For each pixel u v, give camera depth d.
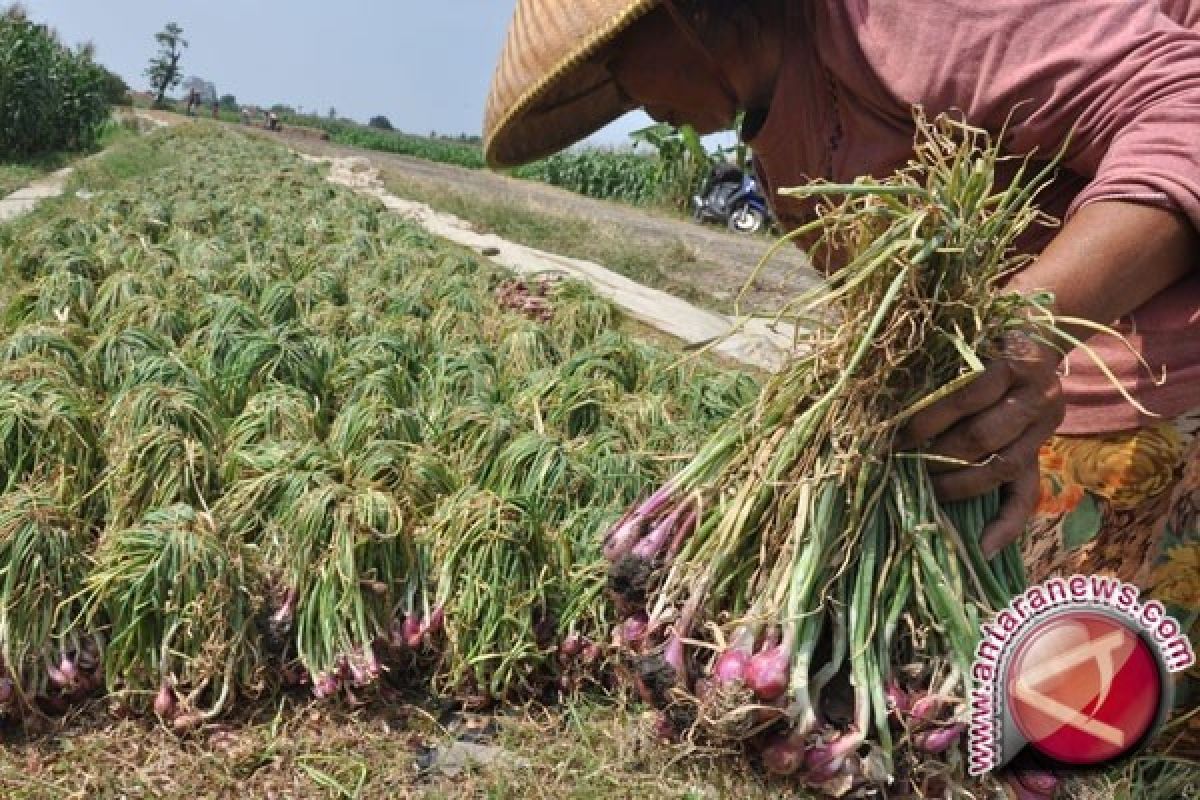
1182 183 1.59
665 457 2.19
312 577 3.03
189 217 9.52
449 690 3.06
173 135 25.23
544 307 6.93
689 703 1.83
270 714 2.99
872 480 1.74
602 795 2.51
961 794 1.77
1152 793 2.26
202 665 2.90
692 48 1.98
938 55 1.77
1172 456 1.95
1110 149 1.70
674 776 2.16
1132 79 1.68
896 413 1.69
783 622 1.74
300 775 2.79
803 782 1.79
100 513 3.53
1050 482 2.13
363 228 9.93
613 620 2.99
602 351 5.02
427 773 2.80
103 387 4.62
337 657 2.97
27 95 21.89
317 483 3.24
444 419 4.32
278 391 4.27
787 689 1.73
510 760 2.80
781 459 1.78
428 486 3.57
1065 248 1.64
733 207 18.06
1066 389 2.04
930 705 1.73
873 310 1.65
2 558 2.87
